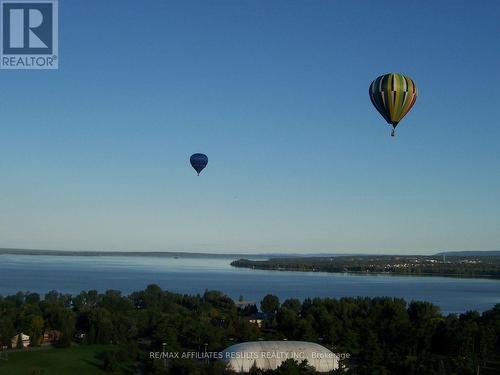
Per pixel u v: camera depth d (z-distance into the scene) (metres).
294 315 160.38
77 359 127.06
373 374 105.94
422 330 136.25
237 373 108.81
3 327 141.88
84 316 162.75
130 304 189.50
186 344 139.00
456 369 111.19
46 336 151.00
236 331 146.62
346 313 167.75
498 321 147.75
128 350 124.62
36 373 108.38
